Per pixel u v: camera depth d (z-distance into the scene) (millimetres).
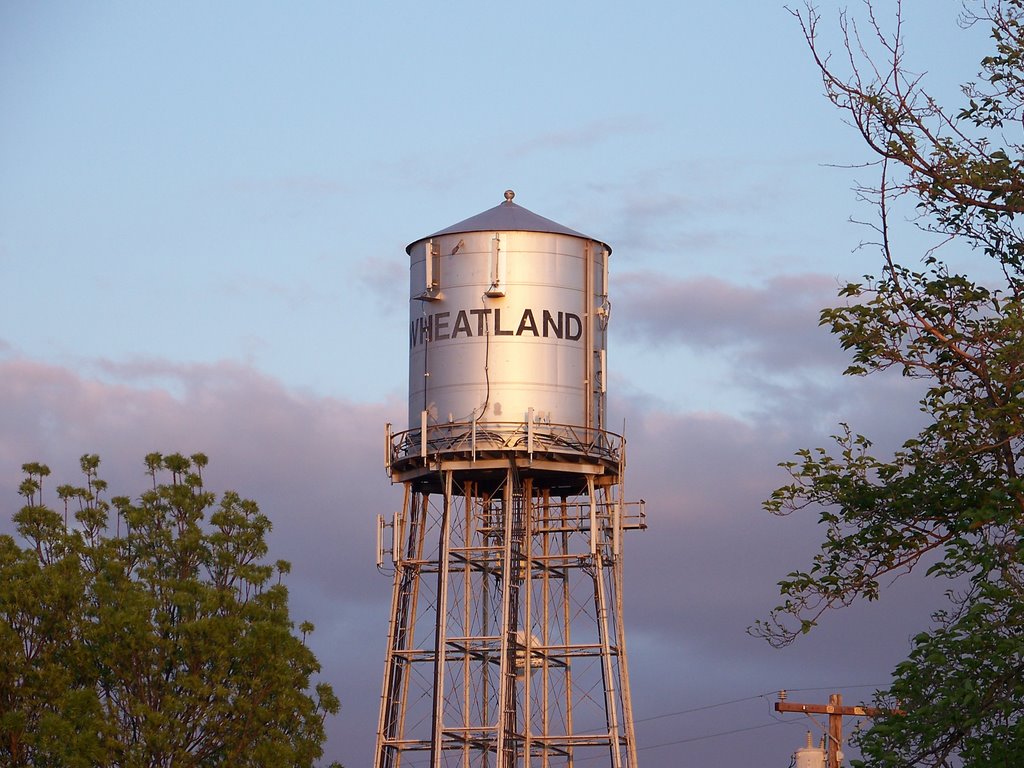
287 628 55656
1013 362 29516
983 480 30312
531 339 56094
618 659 56906
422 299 57094
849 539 30703
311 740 54438
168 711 52156
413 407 57281
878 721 29578
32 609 53094
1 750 51656
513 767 56500
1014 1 31438
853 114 30719
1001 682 27922
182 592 54406
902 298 30578
